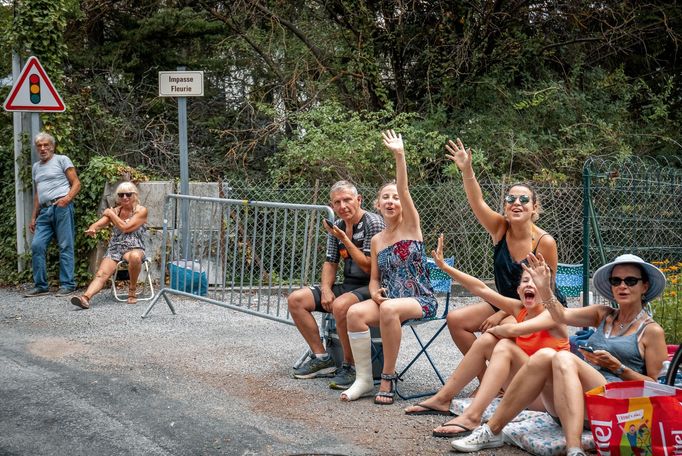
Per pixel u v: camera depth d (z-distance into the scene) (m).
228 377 6.77
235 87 17.67
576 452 4.59
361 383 6.23
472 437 5.01
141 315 9.46
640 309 5.00
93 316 9.44
